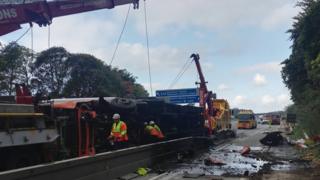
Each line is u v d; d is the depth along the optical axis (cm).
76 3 2302
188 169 1908
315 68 2897
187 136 2988
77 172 1322
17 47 6419
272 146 3297
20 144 1275
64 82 7206
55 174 1212
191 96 5003
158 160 2130
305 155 2438
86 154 1631
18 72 6431
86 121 1669
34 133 1338
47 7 2212
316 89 3425
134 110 2123
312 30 3150
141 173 1742
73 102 1744
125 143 1831
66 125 1598
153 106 2400
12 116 1262
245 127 7006
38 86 6888
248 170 1872
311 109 3388
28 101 1512
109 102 1934
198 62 3534
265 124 11031
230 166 2028
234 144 3553
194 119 3212
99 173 1461
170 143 2336
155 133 2212
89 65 7381
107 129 1881
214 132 3706
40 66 7056
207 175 1716
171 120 2692
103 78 7444
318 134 3161
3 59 5734
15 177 1050
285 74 4369
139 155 1850
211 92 3559
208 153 2744
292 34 3747
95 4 2338
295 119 4841
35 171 1120
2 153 1255
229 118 4653
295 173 1742
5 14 2144
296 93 4503
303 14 3209
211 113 3550
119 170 1625
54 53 7162
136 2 2420
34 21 2211
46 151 1405
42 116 1392
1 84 5322
